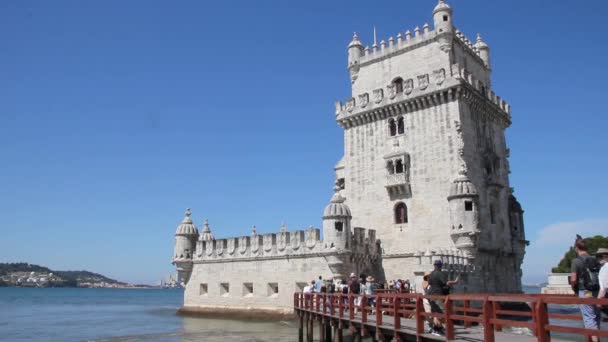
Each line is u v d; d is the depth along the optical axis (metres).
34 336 48.75
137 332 49.25
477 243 44.56
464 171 45.66
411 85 51.09
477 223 44.31
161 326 53.16
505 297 14.96
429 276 21.53
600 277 14.79
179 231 62.53
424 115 49.88
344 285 38.94
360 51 58.84
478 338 18.56
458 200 44.78
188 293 61.84
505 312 15.67
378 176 52.56
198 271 60.97
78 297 193.25
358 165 54.59
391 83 54.53
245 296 54.34
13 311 95.31
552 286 75.38
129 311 91.62
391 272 49.56
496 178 51.97
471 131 49.41
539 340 13.30
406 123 51.16
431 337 18.84
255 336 41.94
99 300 162.00
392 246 50.06
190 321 55.38
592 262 15.86
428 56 51.84
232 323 51.44
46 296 199.88
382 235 51.12
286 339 40.03
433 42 51.62
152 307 109.50
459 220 44.41
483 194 49.22
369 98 55.69
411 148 50.31
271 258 52.16
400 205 50.62
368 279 34.31
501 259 50.88
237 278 55.59
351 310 27.20
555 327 12.96
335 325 30.14
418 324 19.72
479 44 60.25
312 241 48.38
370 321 25.44
